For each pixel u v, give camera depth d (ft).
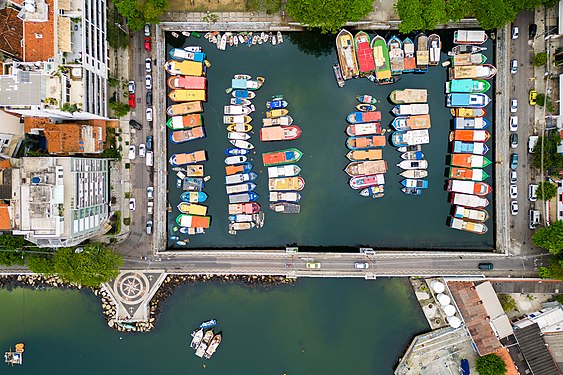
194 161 311.47
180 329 323.78
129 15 278.46
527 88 300.40
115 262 288.30
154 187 305.32
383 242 318.45
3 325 328.29
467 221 311.06
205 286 321.93
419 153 309.01
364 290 322.96
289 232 319.27
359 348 324.19
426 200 315.78
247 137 311.68
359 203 317.22
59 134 265.34
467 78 302.25
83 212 266.16
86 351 327.26
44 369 328.70
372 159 310.24
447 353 314.14
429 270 309.83
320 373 325.83
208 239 319.47
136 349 326.24
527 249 306.35
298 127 312.71
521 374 300.61
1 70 266.98
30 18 241.76
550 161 292.40
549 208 299.17
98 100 276.82
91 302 324.39
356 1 275.18
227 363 325.62
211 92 313.12
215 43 309.42
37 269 287.07
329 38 308.60
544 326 299.58
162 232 312.09
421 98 303.68
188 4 298.97
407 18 280.10
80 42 253.24
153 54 301.43
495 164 310.24
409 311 320.91
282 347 325.83
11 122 278.05
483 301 302.04
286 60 311.68
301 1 272.51
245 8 298.15
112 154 298.35
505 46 295.89
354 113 308.40
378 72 302.04
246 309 324.19
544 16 295.28
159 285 312.91
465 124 304.30
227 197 315.99
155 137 301.84
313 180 316.60
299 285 321.93
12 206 258.78
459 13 278.26
